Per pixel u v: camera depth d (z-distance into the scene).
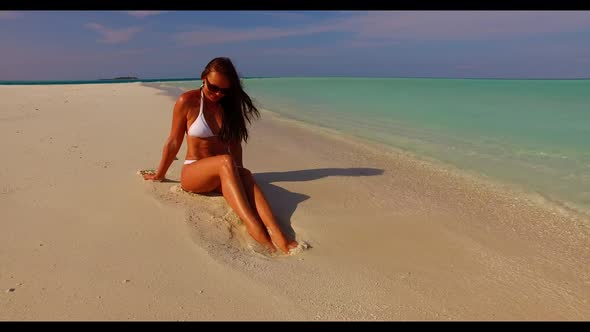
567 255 2.98
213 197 3.82
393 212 3.70
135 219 3.24
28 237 2.89
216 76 3.68
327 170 5.04
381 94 19.81
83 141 6.25
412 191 4.36
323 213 3.62
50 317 2.03
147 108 11.58
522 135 7.77
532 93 20.27
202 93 3.86
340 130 8.46
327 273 2.62
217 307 2.18
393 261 2.81
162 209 3.44
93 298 2.20
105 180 4.22
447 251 2.98
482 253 2.97
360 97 17.84
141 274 2.46
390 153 6.27
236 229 3.31
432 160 5.83
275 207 3.73
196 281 2.42
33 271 2.45
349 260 2.81
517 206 3.99
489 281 2.59
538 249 3.07
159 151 5.71
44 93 17.39
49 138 6.38
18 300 2.16
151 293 2.27
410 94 19.83
